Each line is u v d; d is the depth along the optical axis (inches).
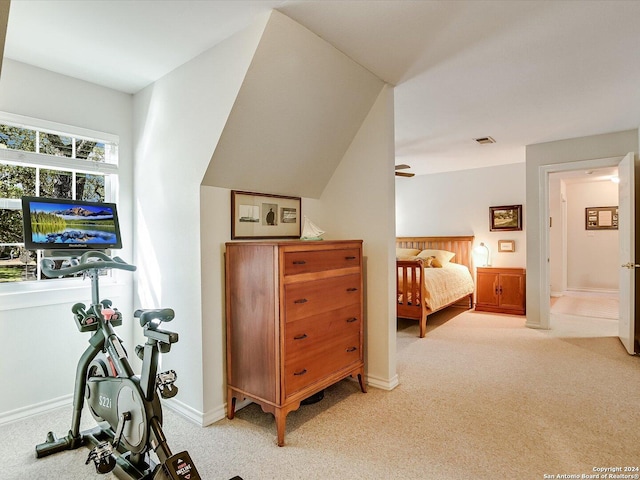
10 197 98.4
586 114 141.9
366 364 116.3
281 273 83.6
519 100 126.6
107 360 80.0
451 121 149.7
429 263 228.7
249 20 78.2
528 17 78.3
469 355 144.9
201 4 72.2
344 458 76.8
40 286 102.4
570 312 225.0
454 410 97.6
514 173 236.7
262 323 86.9
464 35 85.3
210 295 94.5
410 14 76.9
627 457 75.8
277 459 76.7
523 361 136.9
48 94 101.3
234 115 85.6
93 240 94.7
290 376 85.7
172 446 82.1
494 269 229.0
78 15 75.8
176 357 99.6
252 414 98.2
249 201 104.6
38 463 76.8
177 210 99.6
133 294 117.7
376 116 112.5
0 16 42.9
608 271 291.7
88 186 112.7
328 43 87.8
